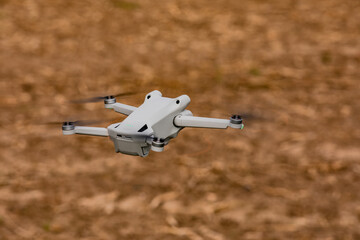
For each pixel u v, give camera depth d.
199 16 25.34
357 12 25.84
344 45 22.39
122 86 18.42
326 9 26.22
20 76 19.02
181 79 19.03
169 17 25.05
